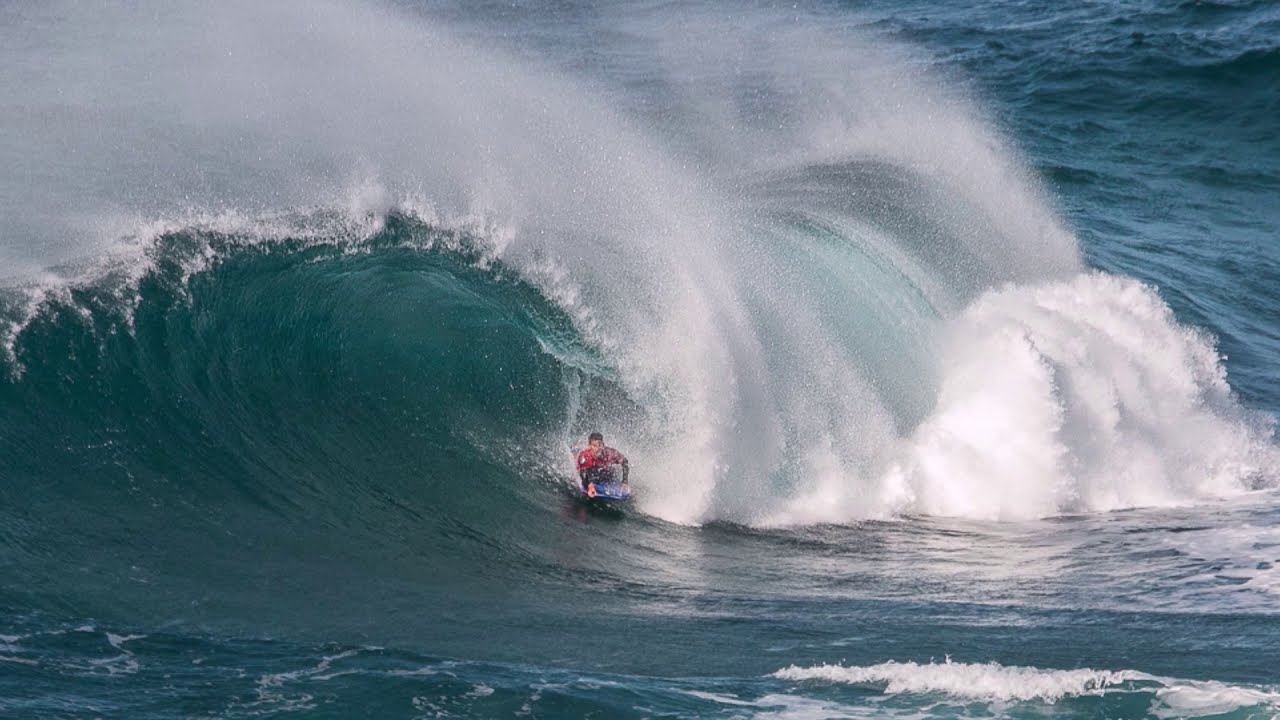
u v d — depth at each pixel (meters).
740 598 54.34
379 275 73.44
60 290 64.50
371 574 52.62
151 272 67.81
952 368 75.31
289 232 73.88
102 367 61.22
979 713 41.06
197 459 58.22
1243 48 169.50
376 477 61.78
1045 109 156.25
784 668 45.62
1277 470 75.94
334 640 45.78
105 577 48.38
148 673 41.09
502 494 63.06
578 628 49.28
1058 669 45.53
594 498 64.25
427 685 41.88
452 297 73.19
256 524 54.94
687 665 45.78
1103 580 57.47
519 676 43.44
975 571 59.12
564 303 73.75
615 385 70.12
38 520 51.22
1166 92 158.62
